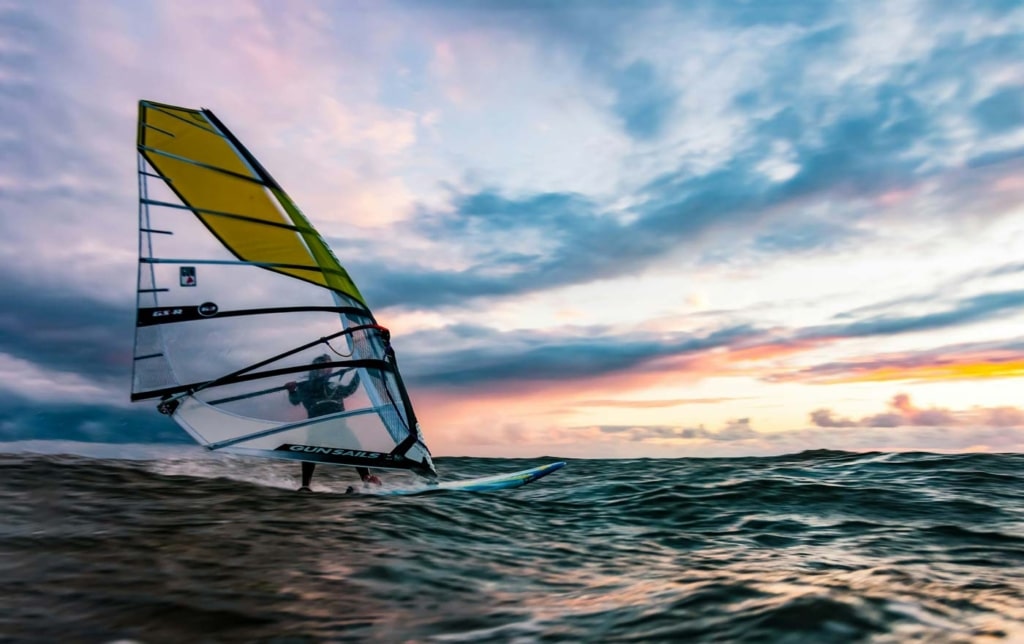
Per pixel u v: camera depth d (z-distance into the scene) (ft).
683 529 20.68
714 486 28.55
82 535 15.35
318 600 11.84
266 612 11.06
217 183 26.18
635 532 20.12
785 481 28.91
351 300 27.50
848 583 12.64
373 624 10.78
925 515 21.99
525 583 13.85
